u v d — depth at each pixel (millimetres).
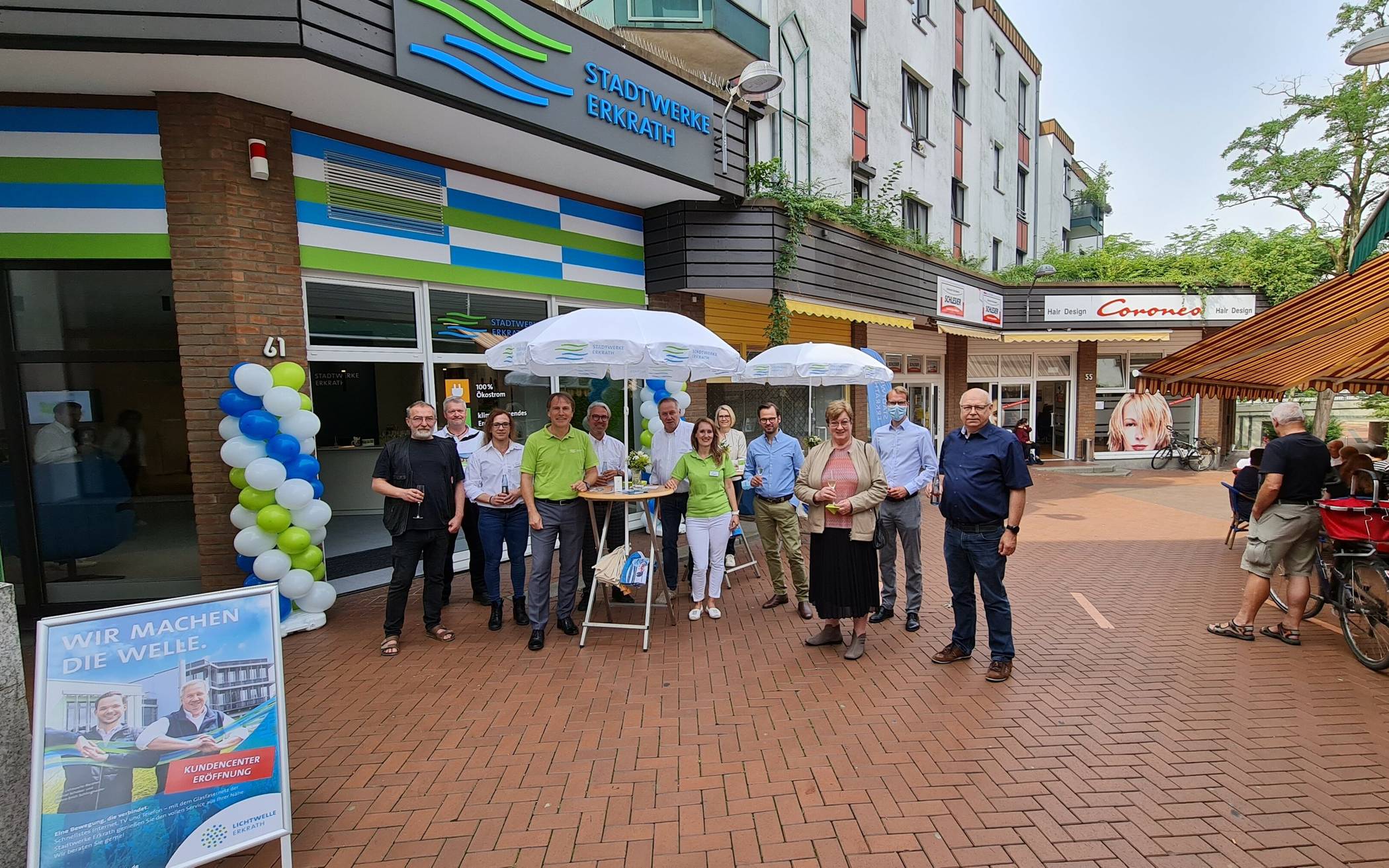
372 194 6008
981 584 4238
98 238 5004
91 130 4961
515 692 4012
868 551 4414
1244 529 8789
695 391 9383
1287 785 3008
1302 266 16797
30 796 2092
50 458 5398
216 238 5039
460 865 2547
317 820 2818
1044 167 25672
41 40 4141
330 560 7059
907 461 5254
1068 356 17297
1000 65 20672
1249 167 18359
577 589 5652
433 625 4926
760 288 8438
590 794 2986
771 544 5652
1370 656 4340
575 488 4777
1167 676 4223
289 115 5418
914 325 13320
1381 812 2801
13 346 5230
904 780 3064
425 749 3377
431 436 4797
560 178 7258
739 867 2516
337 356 5871
